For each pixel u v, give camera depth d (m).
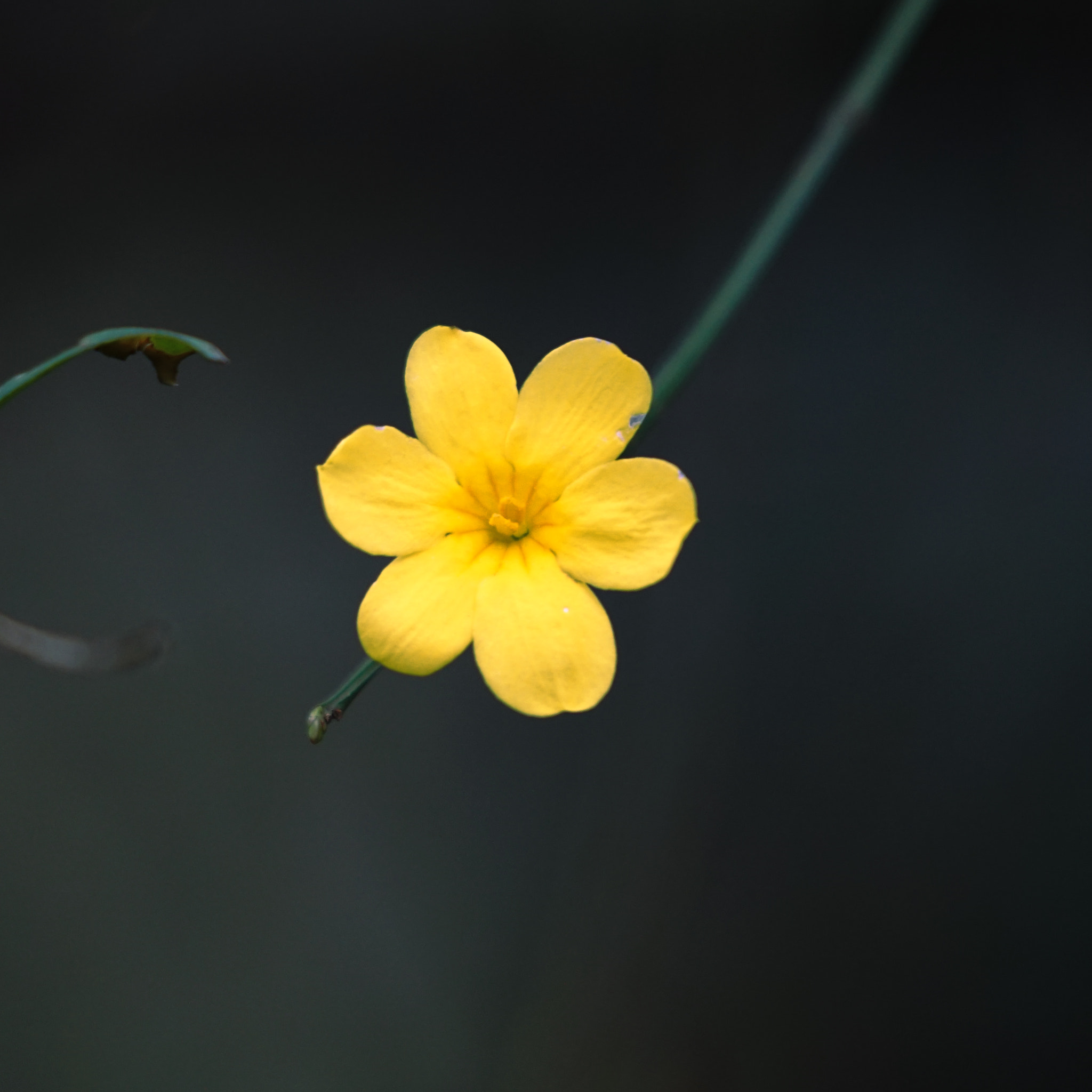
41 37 0.51
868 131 0.55
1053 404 0.55
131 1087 0.51
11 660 0.54
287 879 0.55
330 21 0.54
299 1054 0.53
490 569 0.41
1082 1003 0.52
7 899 0.52
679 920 0.55
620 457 0.42
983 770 0.55
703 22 0.54
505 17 0.54
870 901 0.55
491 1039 0.54
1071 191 0.54
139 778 0.54
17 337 0.55
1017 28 0.53
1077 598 0.55
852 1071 0.53
